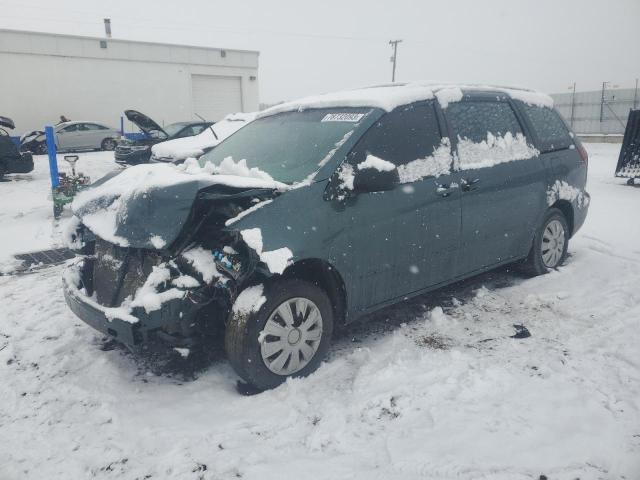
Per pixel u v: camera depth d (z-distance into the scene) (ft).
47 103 81.35
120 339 8.84
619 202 27.12
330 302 10.37
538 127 14.80
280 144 11.72
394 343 11.24
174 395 9.45
